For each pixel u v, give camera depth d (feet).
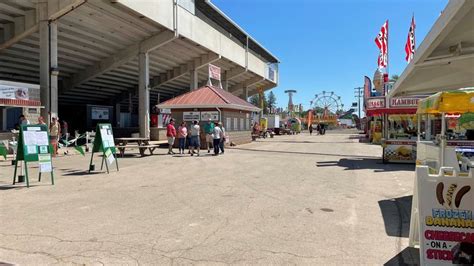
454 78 30.99
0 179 37.73
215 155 66.80
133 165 50.65
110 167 48.34
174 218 23.04
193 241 18.79
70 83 112.37
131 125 154.51
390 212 24.95
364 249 17.88
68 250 17.48
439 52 24.16
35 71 105.09
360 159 60.95
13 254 16.96
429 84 33.65
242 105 95.86
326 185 35.27
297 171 45.24
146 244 18.33
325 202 27.86
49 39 71.46
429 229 15.14
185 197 29.27
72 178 38.75
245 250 17.60
